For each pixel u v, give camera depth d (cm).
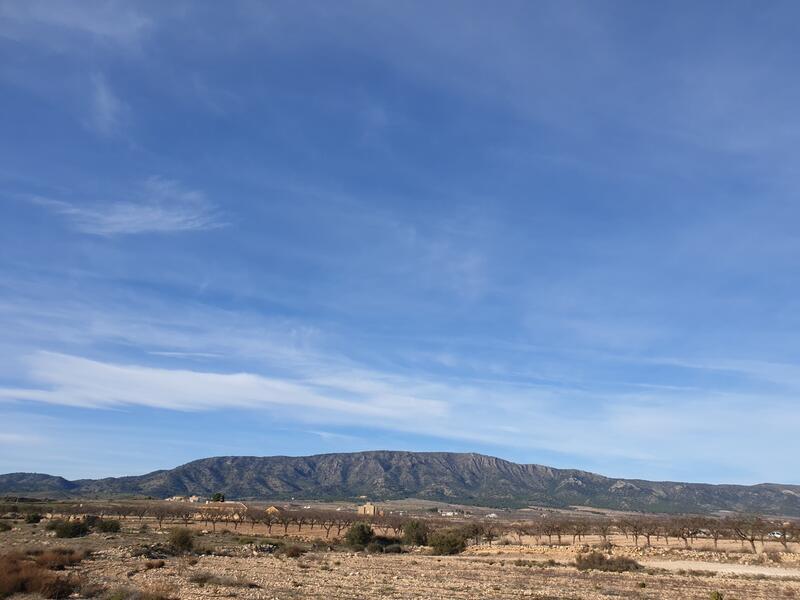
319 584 5559
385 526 17662
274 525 18312
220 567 6881
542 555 10950
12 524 12325
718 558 10125
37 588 4188
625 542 14725
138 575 5575
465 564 8569
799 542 12738
